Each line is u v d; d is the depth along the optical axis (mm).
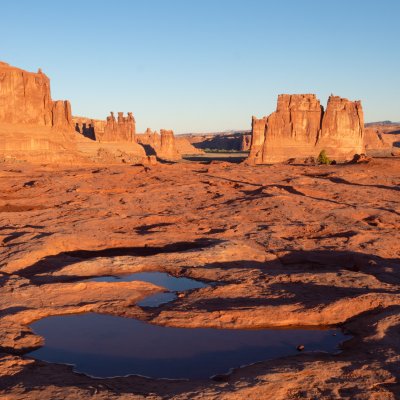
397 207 23734
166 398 6500
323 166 45438
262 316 9773
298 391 6723
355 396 6539
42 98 87188
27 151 78188
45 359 8156
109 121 144500
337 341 8883
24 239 16703
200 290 11367
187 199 26484
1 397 6551
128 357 8211
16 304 10508
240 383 6938
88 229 18688
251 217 21266
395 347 8109
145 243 16734
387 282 12070
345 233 18031
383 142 199750
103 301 10805
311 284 11711
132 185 32375
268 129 115750
